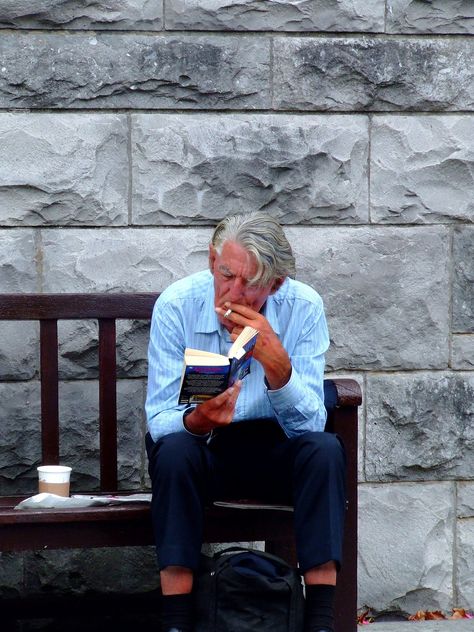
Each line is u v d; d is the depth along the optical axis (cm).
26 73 1421
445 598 1559
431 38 1509
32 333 1454
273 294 1218
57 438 1380
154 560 1523
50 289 1448
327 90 1489
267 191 1484
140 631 1495
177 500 1113
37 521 1159
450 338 1542
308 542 1105
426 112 1516
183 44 1452
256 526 1205
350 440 1229
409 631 1475
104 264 1456
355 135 1497
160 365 1230
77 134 1438
